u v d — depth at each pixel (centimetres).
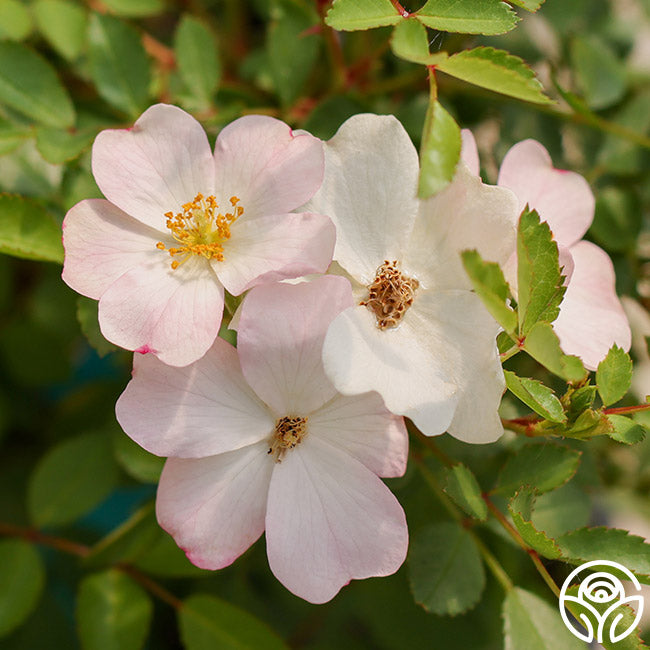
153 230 21
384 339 20
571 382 19
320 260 19
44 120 24
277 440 20
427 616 26
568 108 26
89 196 23
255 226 20
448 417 19
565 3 26
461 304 20
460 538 22
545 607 22
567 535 21
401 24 19
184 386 20
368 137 20
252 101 26
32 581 25
